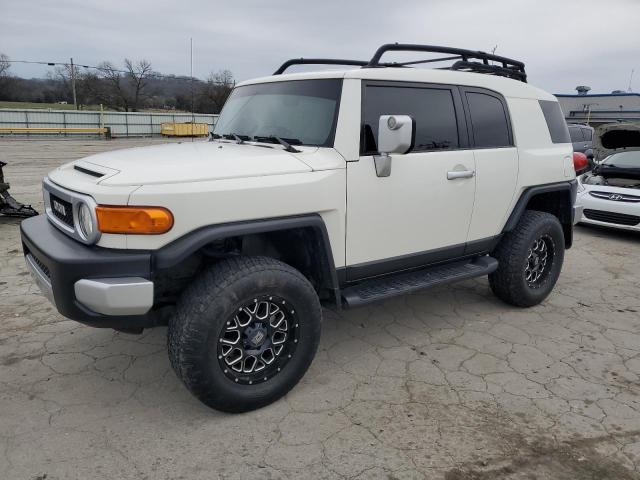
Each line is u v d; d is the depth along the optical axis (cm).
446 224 373
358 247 326
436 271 393
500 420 290
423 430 280
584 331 416
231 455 259
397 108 341
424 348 381
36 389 316
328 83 327
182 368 266
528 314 451
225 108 410
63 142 2953
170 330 271
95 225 248
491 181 397
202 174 264
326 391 320
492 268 416
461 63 409
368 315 444
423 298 487
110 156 311
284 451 262
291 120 337
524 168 425
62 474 243
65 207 284
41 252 266
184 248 255
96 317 256
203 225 261
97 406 300
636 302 487
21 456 255
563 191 474
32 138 3284
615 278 565
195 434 275
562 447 268
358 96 320
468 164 378
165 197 250
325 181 299
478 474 247
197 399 304
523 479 245
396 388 324
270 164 287
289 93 348
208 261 304
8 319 414
